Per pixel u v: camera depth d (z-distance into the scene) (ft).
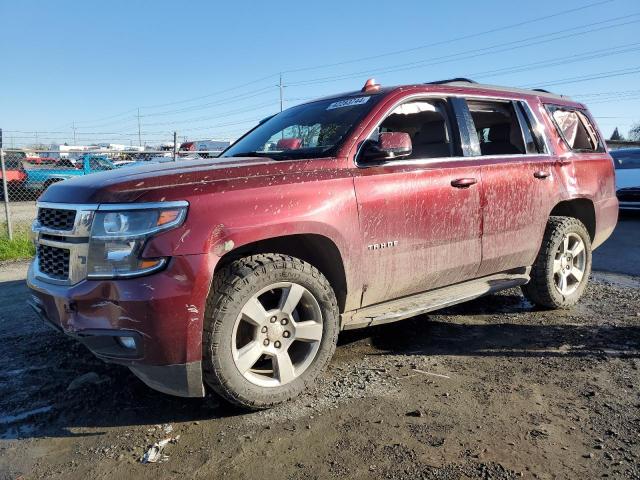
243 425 9.86
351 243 11.21
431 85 13.75
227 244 9.52
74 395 11.16
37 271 10.84
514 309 17.02
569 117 17.47
